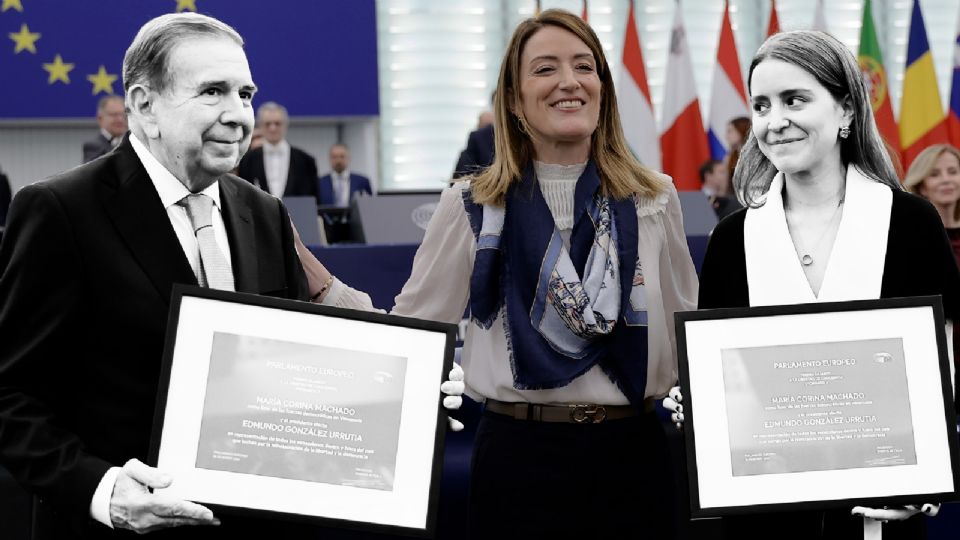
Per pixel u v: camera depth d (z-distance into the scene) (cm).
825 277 260
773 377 246
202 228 229
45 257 215
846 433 245
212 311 223
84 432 220
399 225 607
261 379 225
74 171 225
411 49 1265
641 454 284
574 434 280
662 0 1297
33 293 214
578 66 288
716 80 1066
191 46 220
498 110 297
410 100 1268
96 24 1148
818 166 263
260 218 242
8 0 1137
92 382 220
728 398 246
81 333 219
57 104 1145
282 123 897
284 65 1183
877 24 1338
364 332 230
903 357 246
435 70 1270
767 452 245
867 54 1066
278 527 237
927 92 1045
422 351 232
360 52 1202
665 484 289
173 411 220
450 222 300
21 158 1180
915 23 1050
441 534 395
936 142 1038
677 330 248
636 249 287
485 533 288
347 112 1203
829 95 258
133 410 220
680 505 401
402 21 1261
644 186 294
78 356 220
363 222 605
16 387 214
